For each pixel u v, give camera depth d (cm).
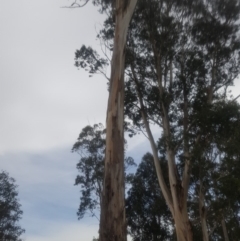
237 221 2444
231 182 1759
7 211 3084
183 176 1906
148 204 2888
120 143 1005
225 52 2105
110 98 1066
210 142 1892
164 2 2073
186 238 1806
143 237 2870
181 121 2005
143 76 2045
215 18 2116
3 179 3122
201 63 2025
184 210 1855
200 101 1950
